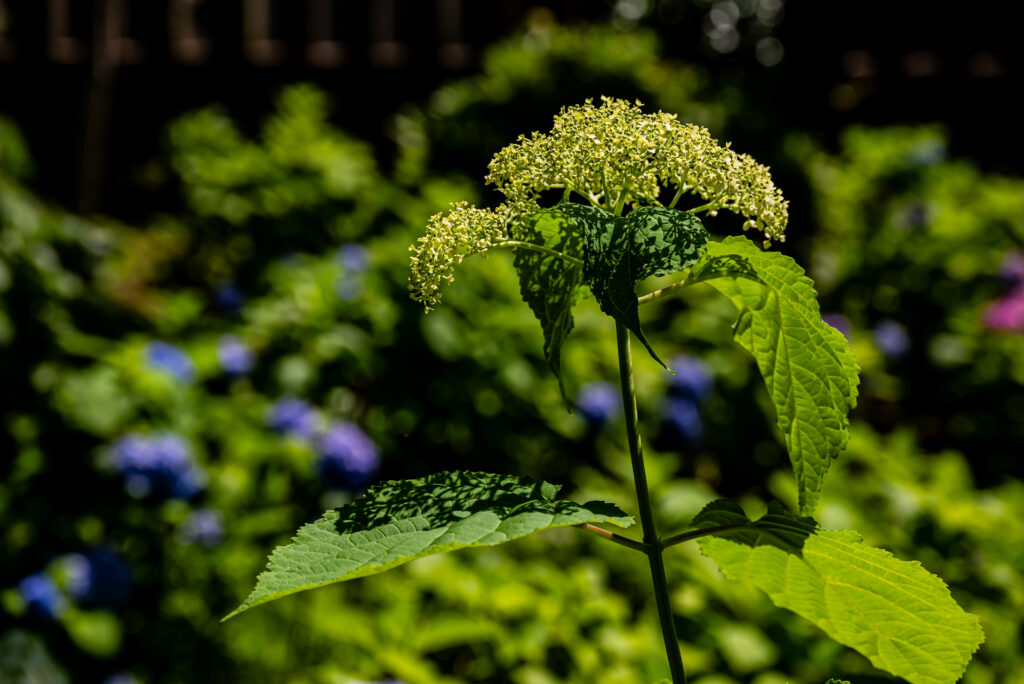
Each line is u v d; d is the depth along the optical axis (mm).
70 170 7230
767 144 5945
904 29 7613
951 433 4469
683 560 2332
